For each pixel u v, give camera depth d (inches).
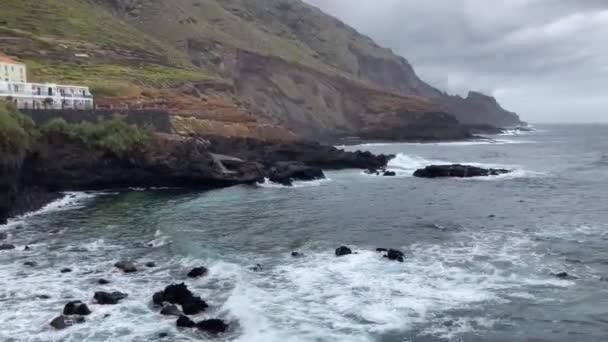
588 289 1023.6
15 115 2060.8
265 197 2242.9
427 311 918.4
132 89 3688.5
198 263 1194.6
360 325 856.9
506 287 1037.2
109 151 2356.1
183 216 1784.0
